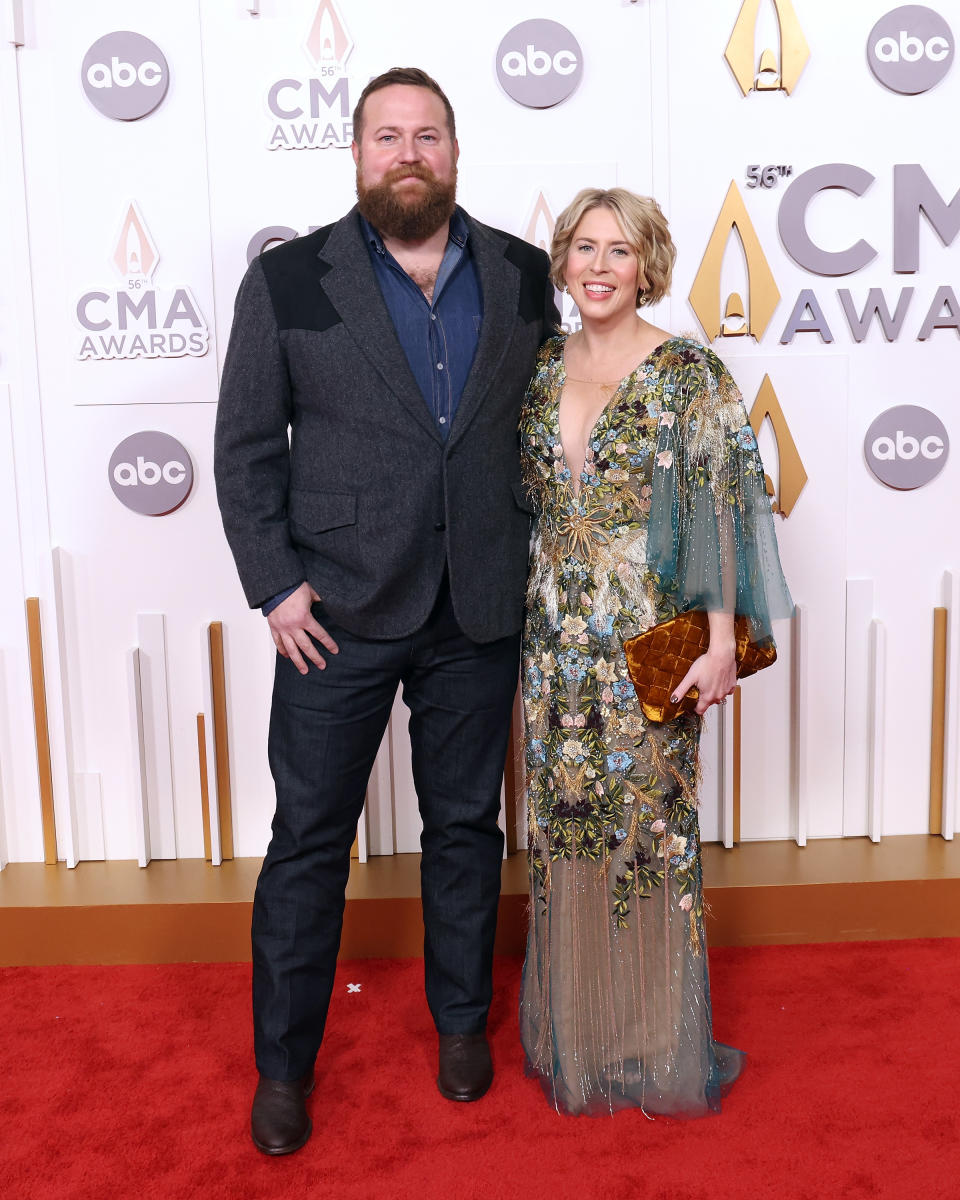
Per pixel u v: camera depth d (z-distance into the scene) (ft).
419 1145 6.18
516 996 7.78
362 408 6.12
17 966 8.34
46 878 8.80
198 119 8.36
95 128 8.35
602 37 8.38
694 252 8.60
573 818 6.38
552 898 6.48
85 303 8.49
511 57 8.32
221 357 8.59
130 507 8.66
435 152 6.07
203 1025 7.45
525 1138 6.23
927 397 8.79
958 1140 6.09
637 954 6.40
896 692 9.14
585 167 8.45
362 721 6.42
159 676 8.90
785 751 9.14
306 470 6.30
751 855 8.94
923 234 8.62
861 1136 6.15
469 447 6.24
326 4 8.26
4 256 8.49
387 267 6.31
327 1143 6.21
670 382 6.08
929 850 8.99
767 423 8.74
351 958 8.43
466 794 6.70
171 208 8.44
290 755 6.40
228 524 6.26
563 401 6.35
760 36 8.39
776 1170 5.89
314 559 6.34
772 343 8.68
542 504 6.49
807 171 8.48
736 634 6.36
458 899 6.76
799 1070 6.78
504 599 6.46
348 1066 6.97
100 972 8.21
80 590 8.84
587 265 6.05
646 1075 6.43
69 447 8.67
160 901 8.32
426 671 6.53
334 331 6.12
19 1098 6.63
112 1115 6.47
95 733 9.00
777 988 7.75
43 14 8.25
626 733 6.26
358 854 9.04
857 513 8.91
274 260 6.25
